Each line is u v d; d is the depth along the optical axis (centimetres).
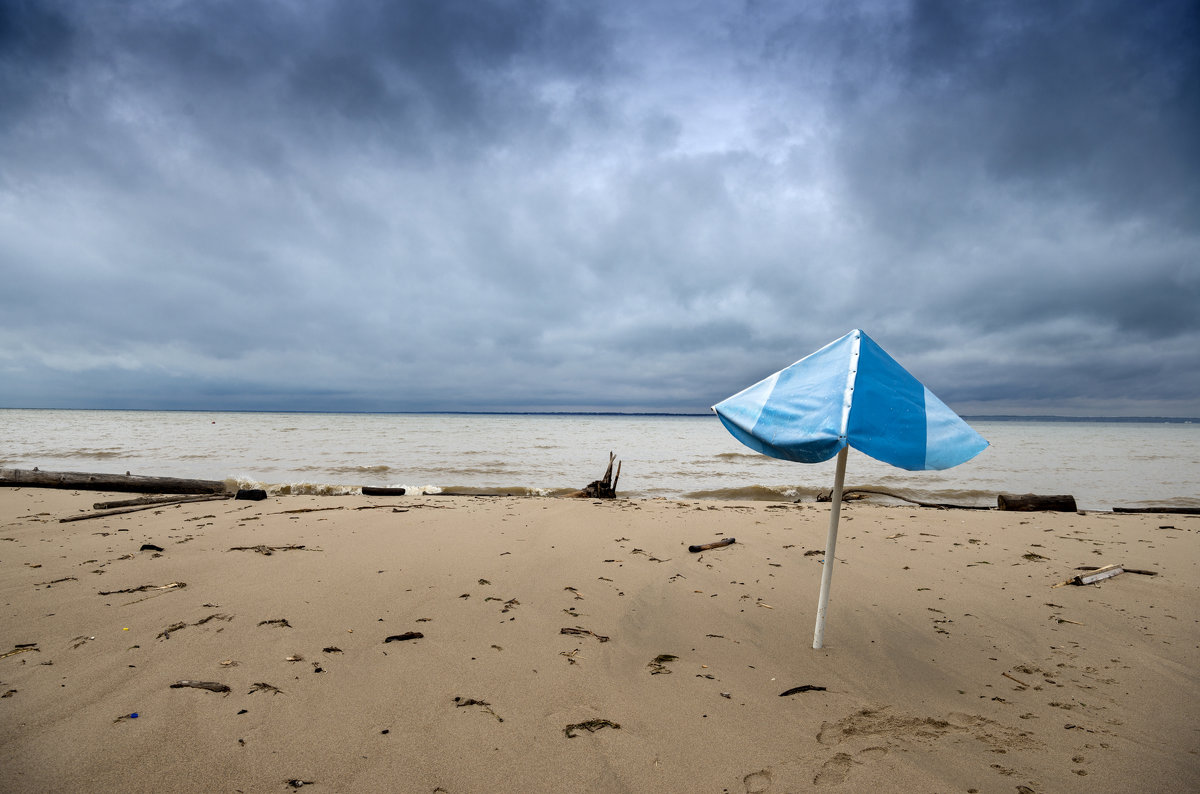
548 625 422
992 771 262
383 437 3503
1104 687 344
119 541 627
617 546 658
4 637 372
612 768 258
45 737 263
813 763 266
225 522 736
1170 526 809
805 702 322
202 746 261
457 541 659
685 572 565
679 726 294
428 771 251
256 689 313
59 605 430
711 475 1841
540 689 326
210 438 3086
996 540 718
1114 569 570
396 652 366
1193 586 532
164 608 427
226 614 418
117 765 246
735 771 258
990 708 319
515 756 264
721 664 368
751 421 313
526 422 8669
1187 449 3158
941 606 479
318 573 522
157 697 302
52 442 2669
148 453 2144
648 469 2008
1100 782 254
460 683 329
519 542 663
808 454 288
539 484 1555
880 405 288
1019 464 2209
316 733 275
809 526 789
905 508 981
